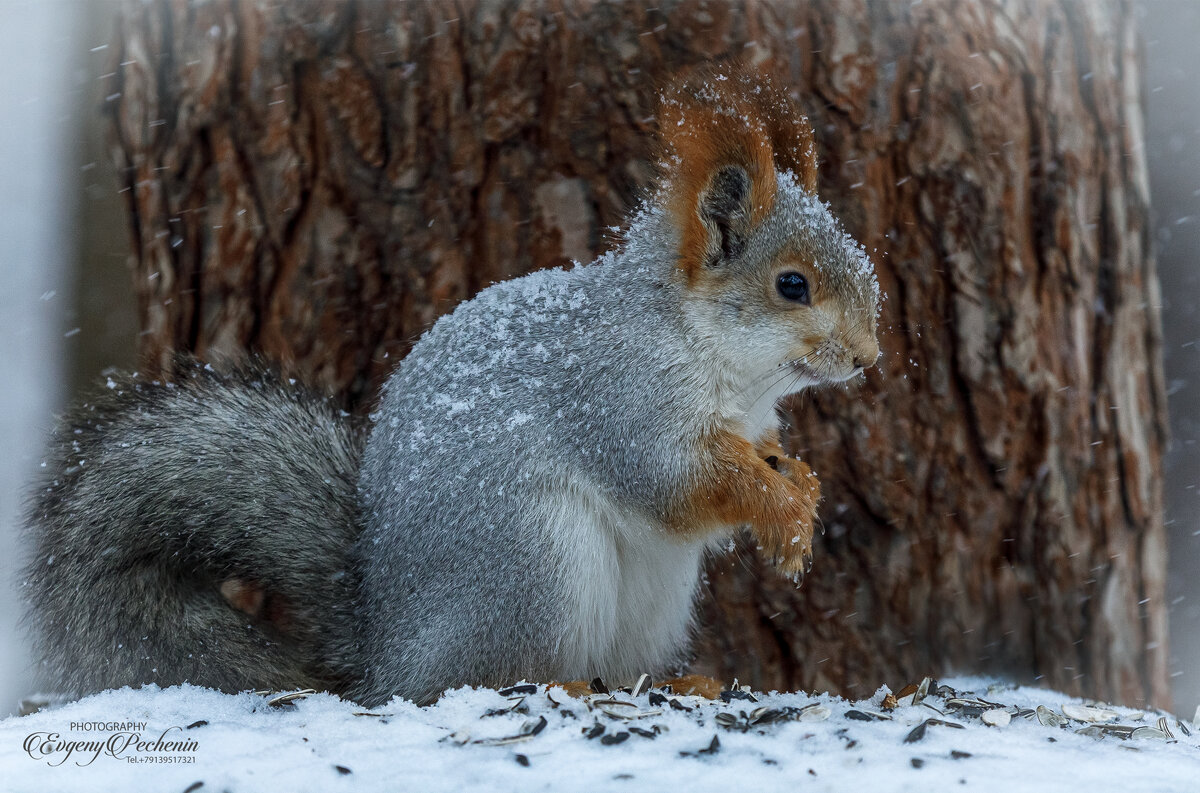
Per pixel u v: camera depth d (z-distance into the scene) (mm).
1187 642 14891
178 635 7555
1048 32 10188
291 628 7887
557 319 7848
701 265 7707
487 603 7195
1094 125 10398
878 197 9750
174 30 10070
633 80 9594
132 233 10430
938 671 10000
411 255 9781
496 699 6754
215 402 8477
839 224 8094
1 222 14914
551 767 5664
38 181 15070
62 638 7551
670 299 7762
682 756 5859
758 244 7684
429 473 7469
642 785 5402
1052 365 10102
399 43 9719
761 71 9570
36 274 14922
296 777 5578
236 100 9906
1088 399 10320
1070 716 7102
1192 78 15414
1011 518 10078
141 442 8086
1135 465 10633
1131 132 10820
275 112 9820
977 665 10016
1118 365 10562
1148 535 10750
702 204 7695
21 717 6859
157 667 7477
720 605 10133
